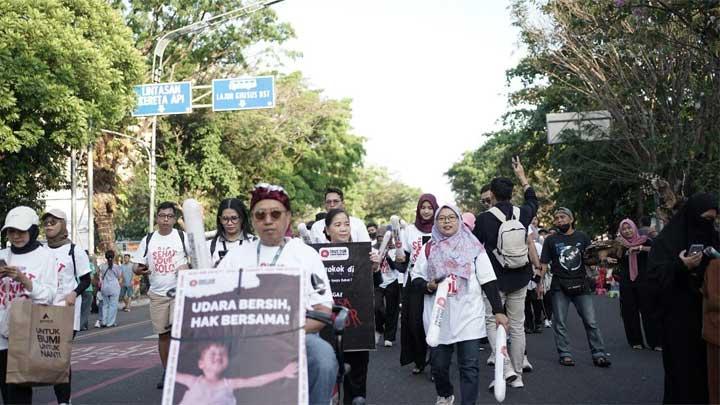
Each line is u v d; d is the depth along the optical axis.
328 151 42.72
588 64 20.05
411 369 9.60
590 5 15.80
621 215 27.73
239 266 5.03
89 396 8.38
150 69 30.20
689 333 5.74
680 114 18.55
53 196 29.30
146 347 13.30
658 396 7.47
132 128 30.72
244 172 36.66
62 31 16.30
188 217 5.42
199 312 4.38
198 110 32.59
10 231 6.67
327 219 7.19
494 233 8.25
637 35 14.19
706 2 10.86
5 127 15.17
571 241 9.67
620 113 20.03
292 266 4.84
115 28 19.05
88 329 18.80
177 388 4.25
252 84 23.98
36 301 6.62
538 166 30.91
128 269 25.27
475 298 6.39
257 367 4.27
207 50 32.09
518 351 8.12
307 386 4.29
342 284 6.81
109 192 29.05
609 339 12.21
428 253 6.69
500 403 7.27
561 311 9.66
